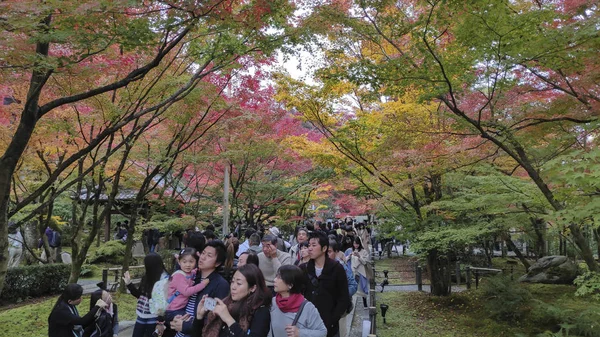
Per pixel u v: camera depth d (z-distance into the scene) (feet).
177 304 14.21
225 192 46.32
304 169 57.67
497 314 32.91
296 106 36.42
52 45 20.48
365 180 43.39
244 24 20.45
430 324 32.83
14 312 32.07
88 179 40.27
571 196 21.48
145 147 38.52
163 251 47.67
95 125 30.48
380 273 60.80
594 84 22.84
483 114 24.85
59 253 56.13
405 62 22.50
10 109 26.40
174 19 18.37
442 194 41.75
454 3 19.80
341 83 33.32
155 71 28.73
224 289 13.97
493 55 21.38
